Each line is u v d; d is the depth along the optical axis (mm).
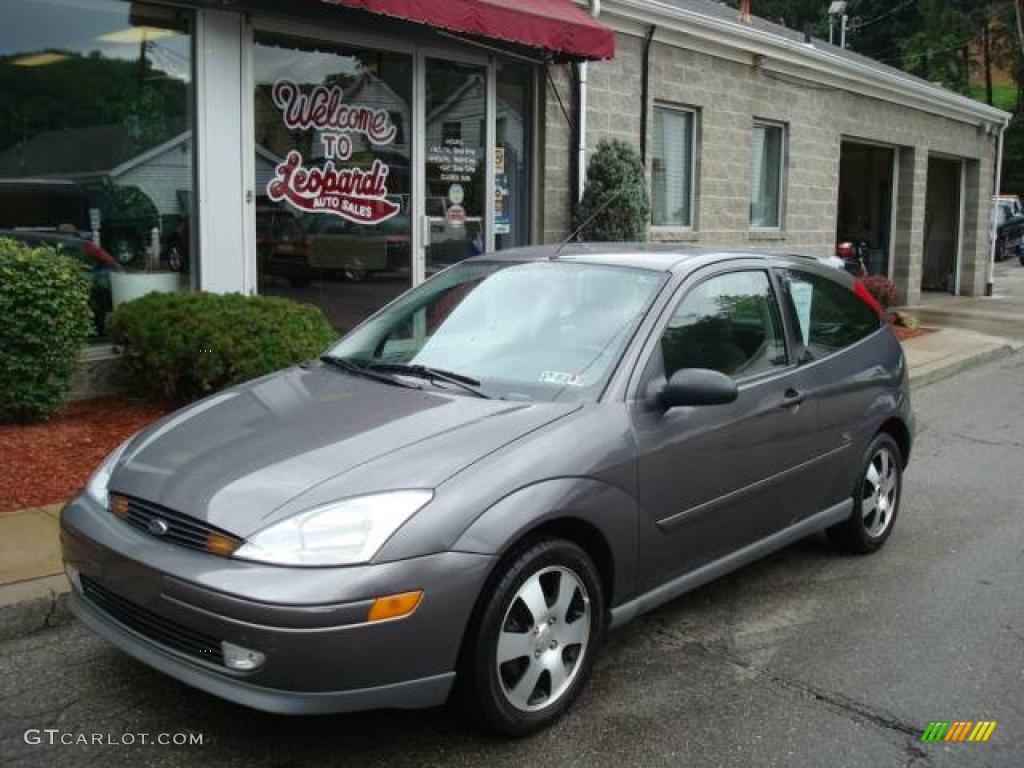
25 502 5469
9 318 6297
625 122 11758
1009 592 5082
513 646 3438
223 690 3125
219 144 8148
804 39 16562
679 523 4090
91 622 3572
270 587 3047
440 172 9977
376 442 3570
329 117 8969
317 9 8359
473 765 3383
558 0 10039
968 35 47500
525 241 10969
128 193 7824
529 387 4062
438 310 4758
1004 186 51531
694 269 4535
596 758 3447
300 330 7258
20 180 7289
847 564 5465
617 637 4449
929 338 14484
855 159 20562
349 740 3512
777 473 4652
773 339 4848
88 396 7605
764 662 4227
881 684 4051
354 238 9289
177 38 7926
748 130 13875
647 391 4035
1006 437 8883
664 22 11859
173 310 7074
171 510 3371
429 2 7898
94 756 3381
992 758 3518
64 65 7418
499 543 3311
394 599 3102
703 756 3480
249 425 3861
